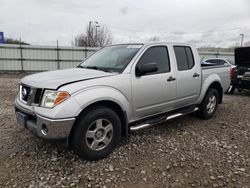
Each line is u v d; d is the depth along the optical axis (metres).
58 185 3.16
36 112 3.47
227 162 3.82
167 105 4.86
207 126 5.58
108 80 3.84
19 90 4.12
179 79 5.00
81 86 3.56
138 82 4.21
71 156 3.91
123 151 4.12
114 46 5.08
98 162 3.75
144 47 4.51
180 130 5.25
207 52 27.11
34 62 23.41
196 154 4.08
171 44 5.05
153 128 5.33
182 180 3.32
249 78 9.62
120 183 3.23
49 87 3.46
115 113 3.91
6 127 5.20
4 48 22.23
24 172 3.44
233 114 6.75
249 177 3.41
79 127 3.54
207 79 5.89
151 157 3.94
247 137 4.92
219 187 3.18
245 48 9.65
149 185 3.20
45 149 4.14
